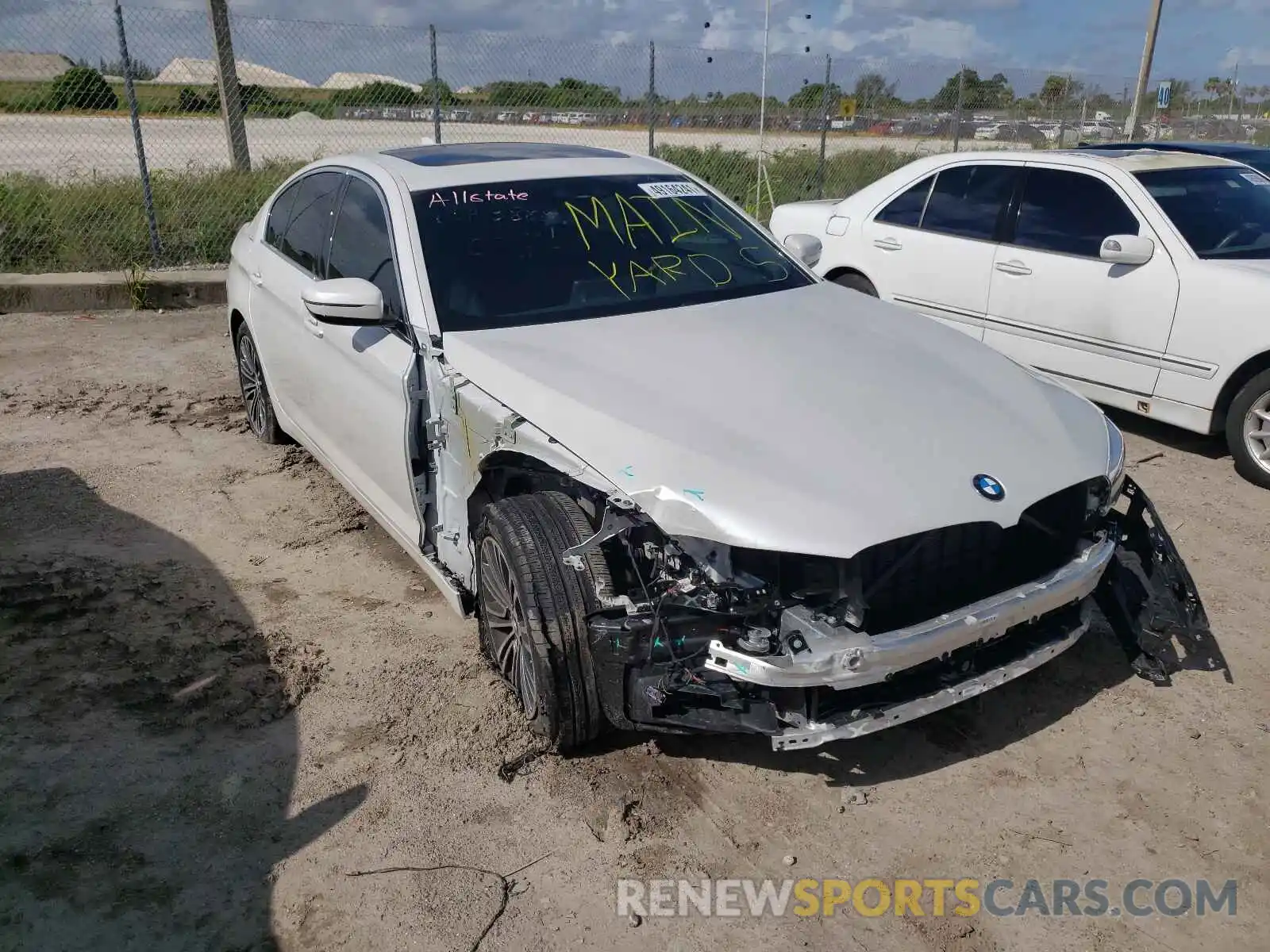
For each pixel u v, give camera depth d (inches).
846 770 131.7
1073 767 132.0
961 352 153.9
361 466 175.3
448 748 134.9
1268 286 207.8
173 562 183.8
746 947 105.7
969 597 120.8
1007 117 628.1
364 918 108.7
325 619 166.2
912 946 106.0
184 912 109.0
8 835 118.9
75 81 467.8
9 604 168.1
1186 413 224.7
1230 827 121.7
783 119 553.9
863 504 113.0
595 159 190.4
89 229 418.3
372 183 175.5
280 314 199.2
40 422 254.1
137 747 134.6
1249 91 795.4
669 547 114.4
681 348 143.7
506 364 138.0
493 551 135.7
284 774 130.3
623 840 119.7
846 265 294.2
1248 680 149.9
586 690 121.7
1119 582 143.3
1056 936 106.9
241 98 491.5
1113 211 238.1
